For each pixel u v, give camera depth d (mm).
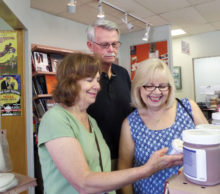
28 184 1113
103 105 1485
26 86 2490
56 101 971
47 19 3949
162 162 752
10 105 2463
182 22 4742
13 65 2459
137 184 1200
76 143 832
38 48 3297
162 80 1118
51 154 834
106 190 761
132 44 5531
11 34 2443
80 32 4594
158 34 5078
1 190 988
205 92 4859
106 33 1417
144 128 1205
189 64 5973
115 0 3488
